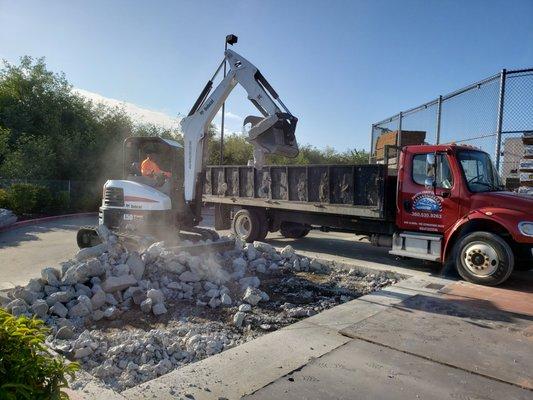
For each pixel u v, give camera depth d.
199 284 6.31
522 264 7.91
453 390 3.42
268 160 23.38
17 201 15.88
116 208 8.55
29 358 1.83
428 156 7.78
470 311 5.45
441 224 7.80
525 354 4.12
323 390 3.37
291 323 5.20
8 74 23.75
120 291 5.70
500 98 9.93
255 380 3.51
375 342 4.35
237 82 8.27
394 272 7.61
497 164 10.04
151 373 3.77
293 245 11.33
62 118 23.77
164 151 9.24
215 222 12.25
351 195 8.84
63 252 9.77
